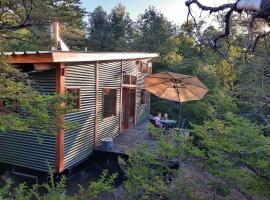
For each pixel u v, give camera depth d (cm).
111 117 1016
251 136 450
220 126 509
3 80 484
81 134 822
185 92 826
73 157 783
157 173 532
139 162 552
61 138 718
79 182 784
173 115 1594
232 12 144
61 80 707
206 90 793
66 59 695
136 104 1303
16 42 892
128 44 2170
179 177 548
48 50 701
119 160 606
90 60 809
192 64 1712
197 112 1408
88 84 854
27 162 765
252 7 129
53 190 201
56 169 719
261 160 424
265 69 741
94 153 877
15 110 483
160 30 2020
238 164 477
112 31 2425
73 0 582
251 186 440
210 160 481
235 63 704
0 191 185
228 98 1008
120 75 1080
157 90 867
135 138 1014
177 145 558
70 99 543
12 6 538
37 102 452
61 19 574
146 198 462
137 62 1268
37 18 551
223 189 524
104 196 468
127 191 488
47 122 450
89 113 864
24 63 680
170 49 1841
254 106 823
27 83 562
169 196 493
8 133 784
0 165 812
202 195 560
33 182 770
